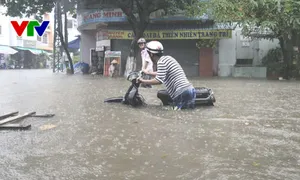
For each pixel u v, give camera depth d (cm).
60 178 306
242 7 1777
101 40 2450
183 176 309
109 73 2203
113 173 317
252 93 1017
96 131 486
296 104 761
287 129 494
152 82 695
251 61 2236
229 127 509
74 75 2358
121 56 2338
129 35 2234
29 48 4784
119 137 450
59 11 2547
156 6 1933
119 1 1884
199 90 726
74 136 455
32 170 327
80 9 2502
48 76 2195
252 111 659
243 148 396
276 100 835
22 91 1076
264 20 1755
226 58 2234
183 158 361
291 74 1892
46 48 5338
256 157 362
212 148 397
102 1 2147
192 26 2183
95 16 2302
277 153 376
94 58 2636
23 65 4569
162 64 681
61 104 757
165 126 518
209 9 1952
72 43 3419
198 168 329
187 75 2270
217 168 329
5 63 4191
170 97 726
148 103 770
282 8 1672
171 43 2277
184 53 2270
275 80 1761
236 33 2225
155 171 322
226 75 2227
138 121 559
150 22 2238
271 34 1917
